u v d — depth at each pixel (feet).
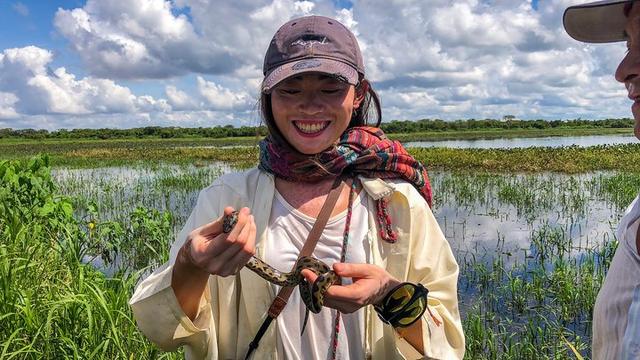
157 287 2.27
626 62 2.06
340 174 2.51
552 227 12.92
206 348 2.39
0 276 5.13
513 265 9.84
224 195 2.56
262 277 2.31
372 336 2.49
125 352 5.00
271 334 2.39
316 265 2.28
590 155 29.45
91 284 5.59
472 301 8.23
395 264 2.47
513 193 17.28
